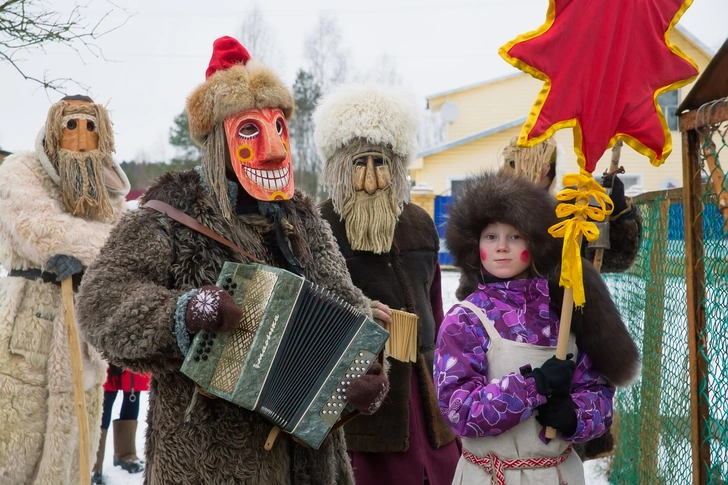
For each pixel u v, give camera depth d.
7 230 3.61
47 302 3.62
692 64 2.53
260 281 2.28
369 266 3.54
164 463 2.33
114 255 2.35
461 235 2.70
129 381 4.82
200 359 2.20
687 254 2.60
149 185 2.54
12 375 3.53
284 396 2.30
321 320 2.34
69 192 3.71
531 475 2.46
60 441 3.54
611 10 2.41
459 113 24.03
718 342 2.57
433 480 3.46
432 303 3.91
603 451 3.30
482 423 2.39
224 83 2.53
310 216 2.75
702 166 2.56
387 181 3.49
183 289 2.35
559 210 2.44
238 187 2.61
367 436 3.36
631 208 3.43
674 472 3.53
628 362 2.51
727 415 2.54
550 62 2.35
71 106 3.80
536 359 2.51
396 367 3.41
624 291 4.86
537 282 2.61
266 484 2.39
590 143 2.44
